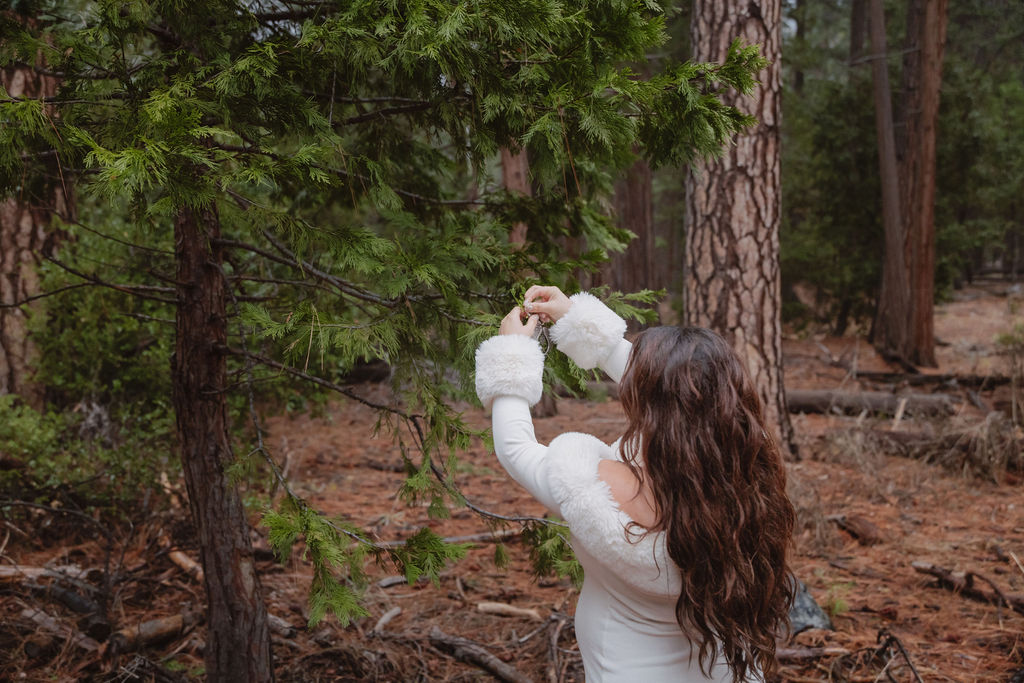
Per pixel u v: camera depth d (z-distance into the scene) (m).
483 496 6.29
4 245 5.42
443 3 2.07
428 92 2.34
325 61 2.29
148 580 4.22
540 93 2.30
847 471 7.23
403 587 4.56
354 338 2.35
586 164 3.04
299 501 2.47
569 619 4.00
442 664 3.67
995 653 3.82
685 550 1.61
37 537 4.82
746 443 1.68
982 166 15.09
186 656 3.63
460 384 2.67
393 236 2.60
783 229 16.31
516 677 3.49
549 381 2.53
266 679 3.04
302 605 4.14
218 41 2.34
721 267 7.32
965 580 4.59
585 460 1.70
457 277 2.58
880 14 13.09
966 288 26.30
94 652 3.54
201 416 2.87
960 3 19.70
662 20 2.20
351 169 2.51
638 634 1.72
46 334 5.37
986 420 7.42
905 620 4.22
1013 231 21.95
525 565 4.95
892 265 13.20
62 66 2.21
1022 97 17.08
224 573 2.93
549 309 2.06
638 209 15.16
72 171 2.35
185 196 1.92
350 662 3.62
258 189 3.05
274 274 4.01
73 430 5.53
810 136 15.62
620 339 2.04
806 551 5.29
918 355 12.97
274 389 5.46
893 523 5.90
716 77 2.39
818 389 11.01
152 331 5.48
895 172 13.15
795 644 3.89
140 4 2.10
